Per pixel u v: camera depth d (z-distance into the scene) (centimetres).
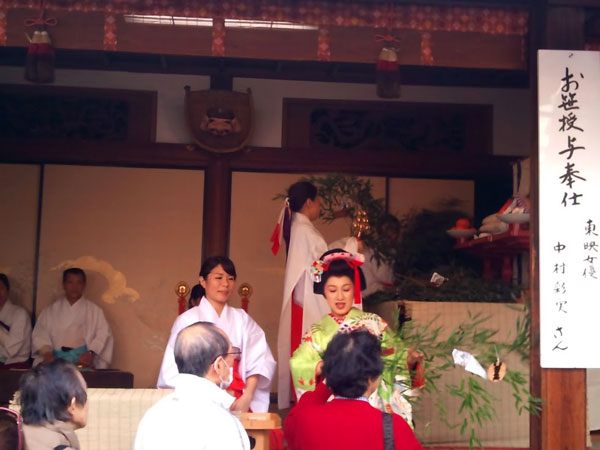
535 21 422
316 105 684
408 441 250
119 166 678
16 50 650
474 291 514
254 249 677
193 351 246
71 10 415
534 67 420
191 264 675
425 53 426
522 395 476
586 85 408
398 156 681
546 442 397
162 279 674
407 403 391
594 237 400
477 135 696
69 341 643
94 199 675
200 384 243
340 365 258
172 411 238
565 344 397
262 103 682
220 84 678
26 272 668
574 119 405
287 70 683
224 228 671
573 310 398
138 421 326
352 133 695
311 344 391
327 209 654
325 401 281
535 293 409
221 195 671
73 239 672
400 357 390
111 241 675
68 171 675
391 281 605
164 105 677
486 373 403
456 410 474
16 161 672
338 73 684
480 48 429
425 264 655
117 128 683
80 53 657
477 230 635
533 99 418
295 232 528
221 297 432
